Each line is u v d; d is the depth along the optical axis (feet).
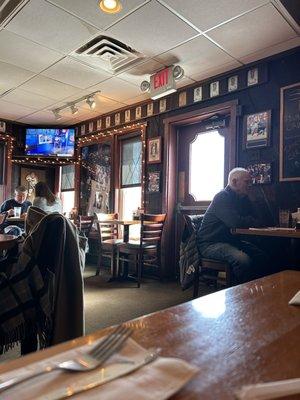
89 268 17.10
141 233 13.21
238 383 1.15
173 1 8.54
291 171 10.82
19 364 1.25
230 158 12.50
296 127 10.77
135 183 17.08
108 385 1.11
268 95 11.63
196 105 13.94
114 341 1.45
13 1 8.76
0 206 18.33
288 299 2.25
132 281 14.12
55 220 5.24
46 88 14.85
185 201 14.85
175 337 1.56
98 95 15.58
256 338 1.55
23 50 11.37
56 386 1.11
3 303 4.80
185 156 15.03
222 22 9.45
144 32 10.03
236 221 9.33
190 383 1.14
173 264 14.90
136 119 16.57
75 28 9.90
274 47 10.87
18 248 5.59
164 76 12.47
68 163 20.88
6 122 20.13
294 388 1.11
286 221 10.85
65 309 5.21
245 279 8.50
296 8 8.93
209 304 2.12
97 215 15.85
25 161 20.54
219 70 12.67
